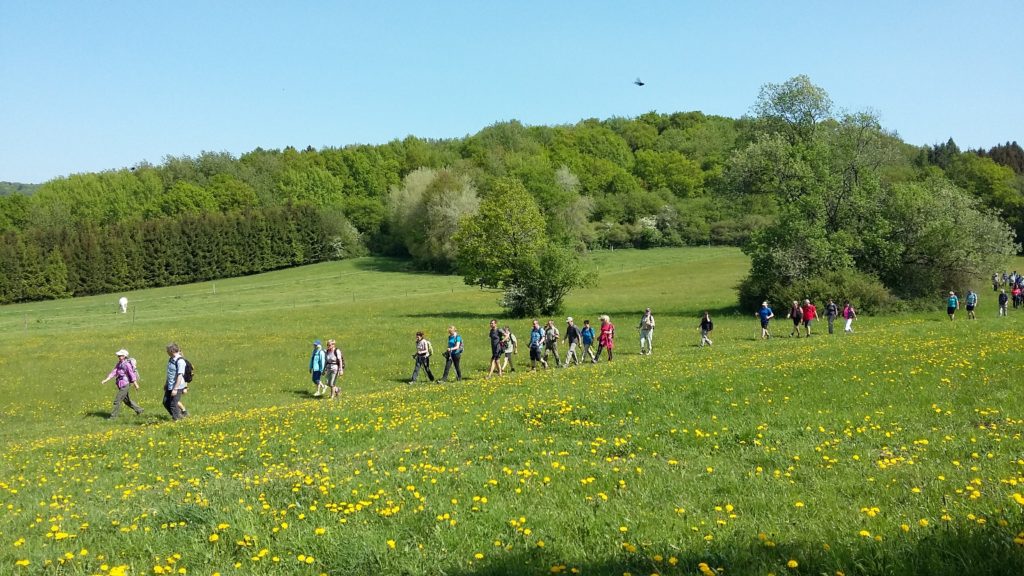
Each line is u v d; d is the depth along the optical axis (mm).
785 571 5836
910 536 6395
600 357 32438
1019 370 16141
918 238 51250
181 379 22656
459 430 14273
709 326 33656
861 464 9578
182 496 10266
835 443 11031
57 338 48562
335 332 48531
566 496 8852
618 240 128875
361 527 7797
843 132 54500
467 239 59969
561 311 58062
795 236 50562
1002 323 29719
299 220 122625
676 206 134000
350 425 16281
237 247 113750
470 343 41250
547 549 6863
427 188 111812
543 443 12477
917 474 8695
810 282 48156
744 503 8125
